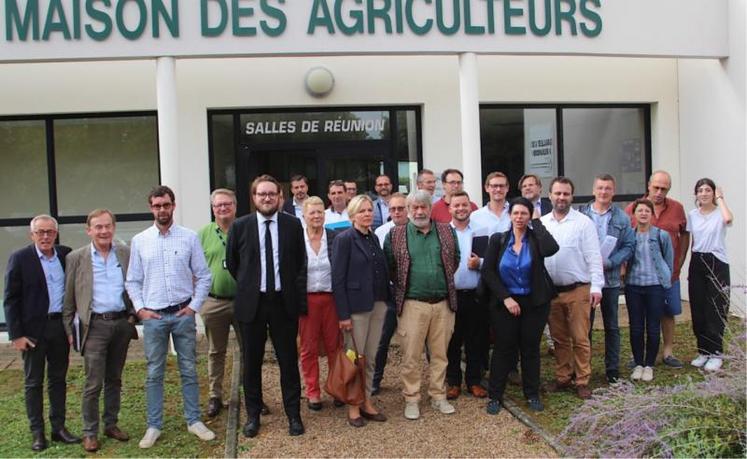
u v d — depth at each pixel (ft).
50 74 26.16
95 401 15.37
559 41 25.31
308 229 17.29
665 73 29.78
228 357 22.09
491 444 15.11
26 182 27.04
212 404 17.28
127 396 18.76
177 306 15.57
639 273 18.92
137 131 27.20
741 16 26.14
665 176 20.22
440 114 27.66
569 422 15.90
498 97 28.37
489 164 29.12
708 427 13.07
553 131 29.53
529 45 25.04
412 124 28.12
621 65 29.43
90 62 26.21
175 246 15.53
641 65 29.58
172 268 15.47
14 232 27.07
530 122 29.35
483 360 19.30
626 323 25.90
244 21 23.41
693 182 29.14
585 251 17.60
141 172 27.27
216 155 27.20
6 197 26.99
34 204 27.09
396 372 20.49
